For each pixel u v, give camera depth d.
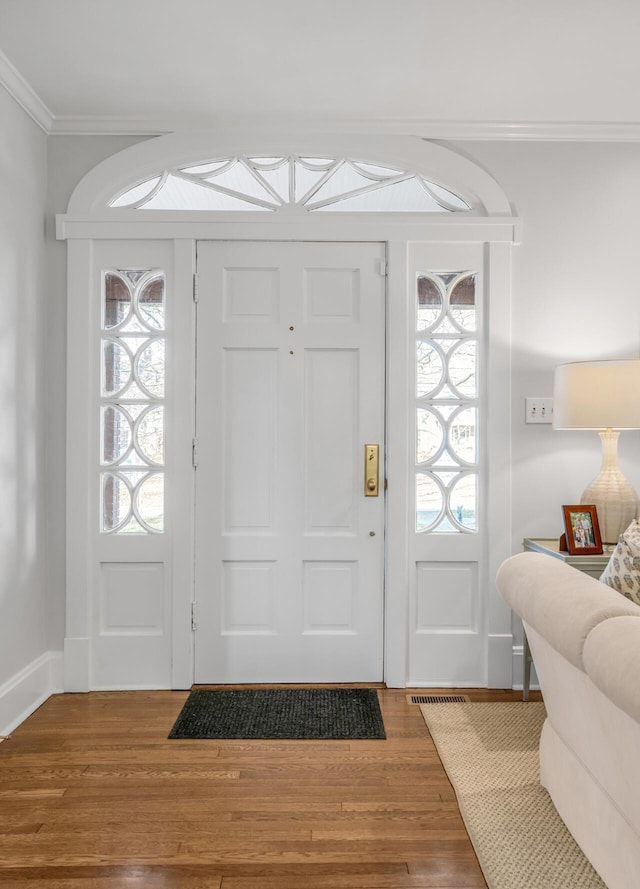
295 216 2.93
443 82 2.62
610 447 2.73
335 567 2.99
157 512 2.97
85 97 2.73
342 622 2.99
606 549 2.59
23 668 2.69
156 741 2.44
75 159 2.94
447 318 2.99
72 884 1.64
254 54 2.43
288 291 2.97
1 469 2.51
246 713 2.67
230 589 2.97
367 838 1.83
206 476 2.97
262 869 1.70
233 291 2.97
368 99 2.76
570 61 2.48
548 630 1.62
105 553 2.94
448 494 2.99
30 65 2.50
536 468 2.98
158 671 2.96
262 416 2.98
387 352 2.96
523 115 2.89
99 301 2.95
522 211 2.98
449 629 2.99
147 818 1.93
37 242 2.84
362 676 2.99
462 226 2.95
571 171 2.97
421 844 1.81
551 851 1.76
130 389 2.96
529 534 2.98
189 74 2.57
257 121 2.91
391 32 2.30
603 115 2.88
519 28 2.27
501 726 2.56
